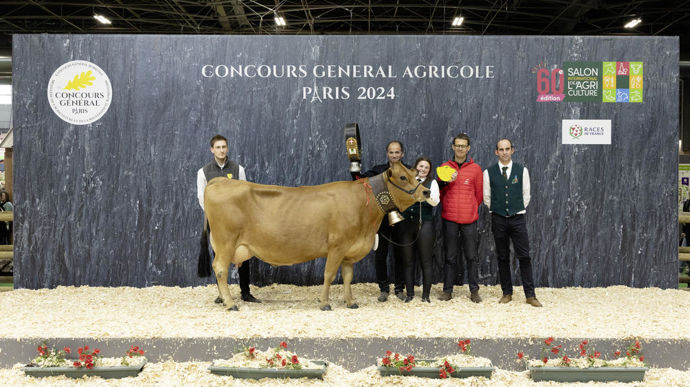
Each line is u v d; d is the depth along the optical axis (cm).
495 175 579
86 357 391
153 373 397
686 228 1016
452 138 673
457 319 475
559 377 393
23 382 387
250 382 390
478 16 1593
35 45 668
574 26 1666
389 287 649
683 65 1463
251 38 673
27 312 521
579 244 674
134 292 638
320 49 673
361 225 536
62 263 669
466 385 385
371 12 1622
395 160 545
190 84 671
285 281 679
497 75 674
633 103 676
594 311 529
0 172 1574
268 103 674
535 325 451
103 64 668
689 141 1457
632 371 391
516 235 575
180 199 671
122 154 670
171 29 1744
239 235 530
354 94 673
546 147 673
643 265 675
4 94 1505
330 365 413
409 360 395
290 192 537
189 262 672
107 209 670
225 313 506
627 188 674
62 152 667
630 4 1417
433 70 674
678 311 534
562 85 674
